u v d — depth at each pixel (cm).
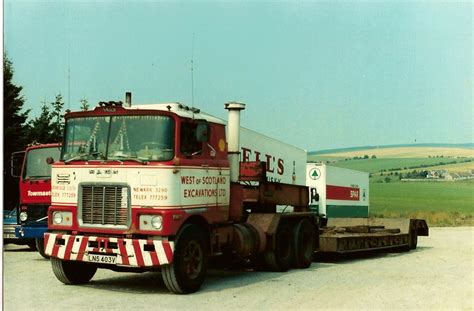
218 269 1382
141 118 1013
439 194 7462
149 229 974
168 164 978
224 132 1142
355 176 3123
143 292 1026
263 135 1847
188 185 1016
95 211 1012
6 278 1172
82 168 1027
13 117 2631
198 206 1043
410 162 10056
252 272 1323
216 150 1109
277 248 1314
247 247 1195
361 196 3228
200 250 1040
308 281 1174
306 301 945
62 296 979
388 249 2012
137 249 972
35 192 1472
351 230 1823
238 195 1185
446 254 1859
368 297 989
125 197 992
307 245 1434
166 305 904
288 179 2080
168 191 975
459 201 6862
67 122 1067
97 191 1013
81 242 1009
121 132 1020
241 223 1238
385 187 8131
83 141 1045
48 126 2780
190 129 1031
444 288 1097
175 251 980
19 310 866
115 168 1001
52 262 1073
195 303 922
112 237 993
